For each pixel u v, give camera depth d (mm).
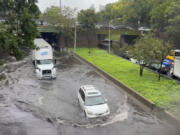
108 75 25219
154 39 23234
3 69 29266
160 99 16484
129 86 20344
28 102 16703
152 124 13070
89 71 29328
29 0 19188
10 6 18172
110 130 12109
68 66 32906
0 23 17016
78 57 42562
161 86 20250
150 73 26344
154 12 51156
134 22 70562
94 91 15102
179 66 22844
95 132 11828
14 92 19281
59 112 14672
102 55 42938
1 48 15062
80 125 12688
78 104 16281
